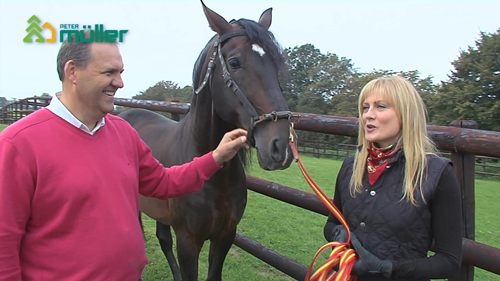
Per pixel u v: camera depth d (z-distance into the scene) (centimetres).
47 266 102
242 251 347
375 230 115
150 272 300
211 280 206
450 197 107
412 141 111
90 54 101
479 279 321
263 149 141
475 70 1858
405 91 112
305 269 216
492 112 1744
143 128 272
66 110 104
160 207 215
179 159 200
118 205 110
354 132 176
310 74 3316
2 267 94
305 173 128
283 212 497
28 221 102
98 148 109
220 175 180
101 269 104
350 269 107
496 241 436
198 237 185
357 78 3047
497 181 1172
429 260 107
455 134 138
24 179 95
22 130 97
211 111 180
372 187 119
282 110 144
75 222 102
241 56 154
